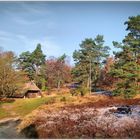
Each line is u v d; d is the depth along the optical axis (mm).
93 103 46594
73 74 80750
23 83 63844
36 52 89000
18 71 63000
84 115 35062
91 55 77625
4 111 49812
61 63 89938
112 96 53781
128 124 27297
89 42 78062
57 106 47375
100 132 26422
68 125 30406
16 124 38500
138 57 54219
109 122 29125
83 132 27250
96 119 31500
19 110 49750
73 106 44875
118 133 25344
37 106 51406
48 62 91500
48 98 59844
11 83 60469
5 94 60531
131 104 42094
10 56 62812
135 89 50750
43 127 31578
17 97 66875
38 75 87875
